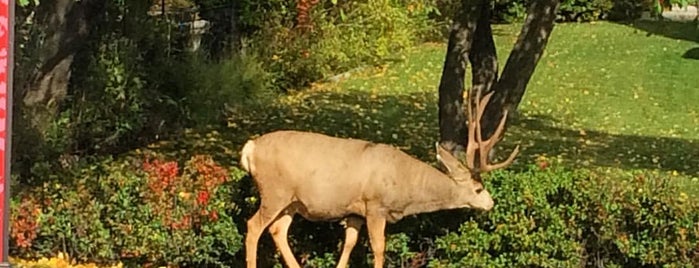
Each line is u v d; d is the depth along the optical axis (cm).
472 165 806
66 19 1236
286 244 827
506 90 1074
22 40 1231
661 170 1462
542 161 1055
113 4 1361
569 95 2158
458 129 1110
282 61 2077
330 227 856
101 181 882
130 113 1369
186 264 880
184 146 1498
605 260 846
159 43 1466
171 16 1791
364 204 806
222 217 862
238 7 1978
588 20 3384
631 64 2556
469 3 1089
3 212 616
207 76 1516
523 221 834
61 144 1208
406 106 1981
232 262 881
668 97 2164
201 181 868
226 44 1952
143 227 864
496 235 839
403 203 804
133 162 966
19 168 1136
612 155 1572
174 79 1477
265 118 1775
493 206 823
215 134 1608
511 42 2845
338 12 2228
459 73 1106
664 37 3009
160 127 1503
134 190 870
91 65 1309
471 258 841
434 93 2147
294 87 2142
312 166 803
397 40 2388
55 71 1234
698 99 2152
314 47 2159
